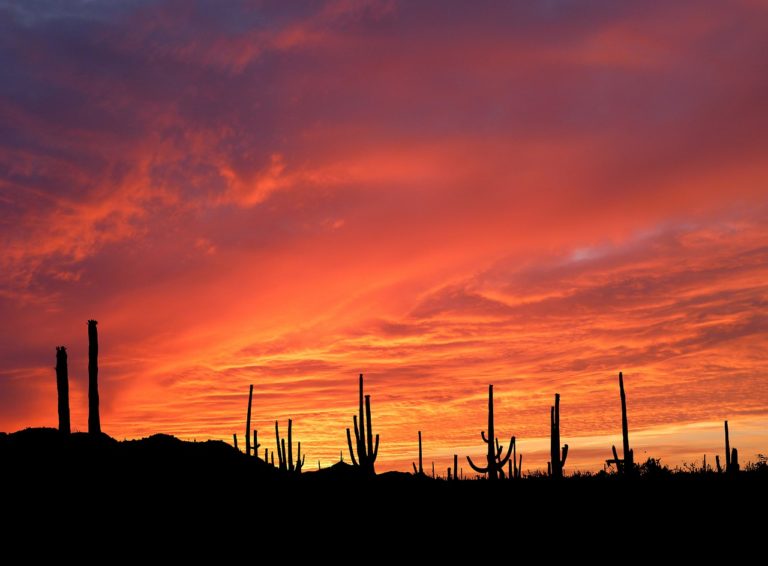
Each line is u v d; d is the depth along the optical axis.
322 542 31.72
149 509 35.78
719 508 33.22
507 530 32.31
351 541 31.75
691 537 29.42
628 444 43.28
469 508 36.50
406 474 50.59
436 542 31.03
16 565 27.70
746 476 39.72
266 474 47.41
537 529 32.16
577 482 41.34
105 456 42.56
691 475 41.78
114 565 28.08
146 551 29.97
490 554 28.64
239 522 34.97
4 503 34.38
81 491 37.06
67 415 44.34
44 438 43.47
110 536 31.73
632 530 30.86
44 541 30.55
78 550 29.77
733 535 29.33
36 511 33.84
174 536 32.25
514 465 50.28
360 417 43.19
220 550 30.36
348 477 43.41
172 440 48.72
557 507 35.59
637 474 41.78
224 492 40.44
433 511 36.44
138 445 46.12
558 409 43.53
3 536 30.72
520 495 38.84
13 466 39.00
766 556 26.62
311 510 37.50
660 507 34.12
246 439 54.03
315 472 49.69
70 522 33.06
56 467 39.53
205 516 35.66
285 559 28.83
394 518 35.50
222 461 46.81
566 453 43.25
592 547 28.88
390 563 27.92
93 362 45.94
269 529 33.97
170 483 40.38
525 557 27.88
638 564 26.27
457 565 27.25
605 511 34.19
